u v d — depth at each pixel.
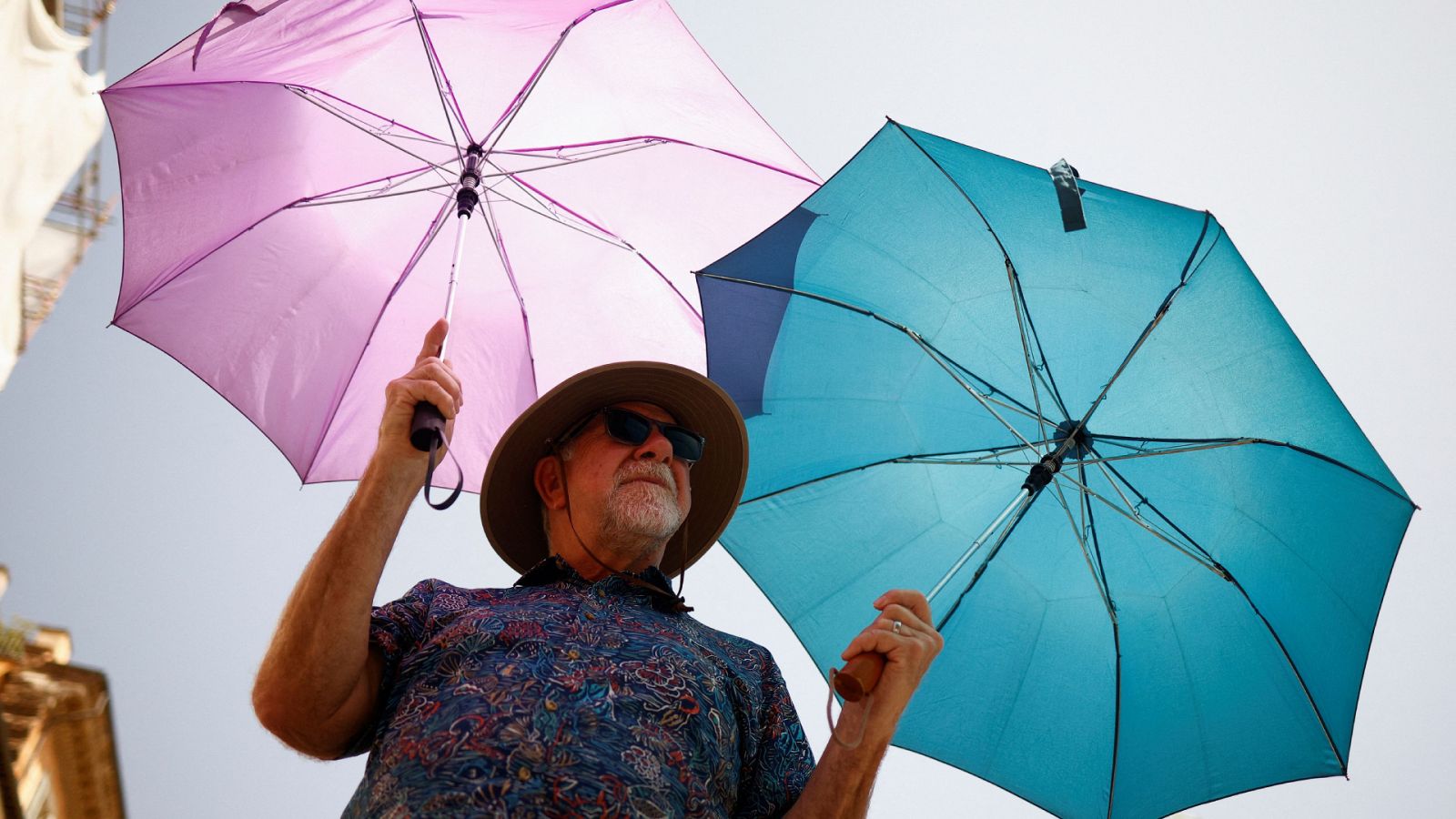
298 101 6.12
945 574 4.89
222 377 5.62
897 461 5.01
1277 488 4.89
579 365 6.06
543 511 4.22
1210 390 4.95
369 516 3.06
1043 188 5.22
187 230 5.79
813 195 5.36
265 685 3.08
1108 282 5.05
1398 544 4.87
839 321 5.11
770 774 3.45
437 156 6.22
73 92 8.99
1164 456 4.93
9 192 8.57
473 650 3.19
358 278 5.99
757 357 5.06
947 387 5.04
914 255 5.18
